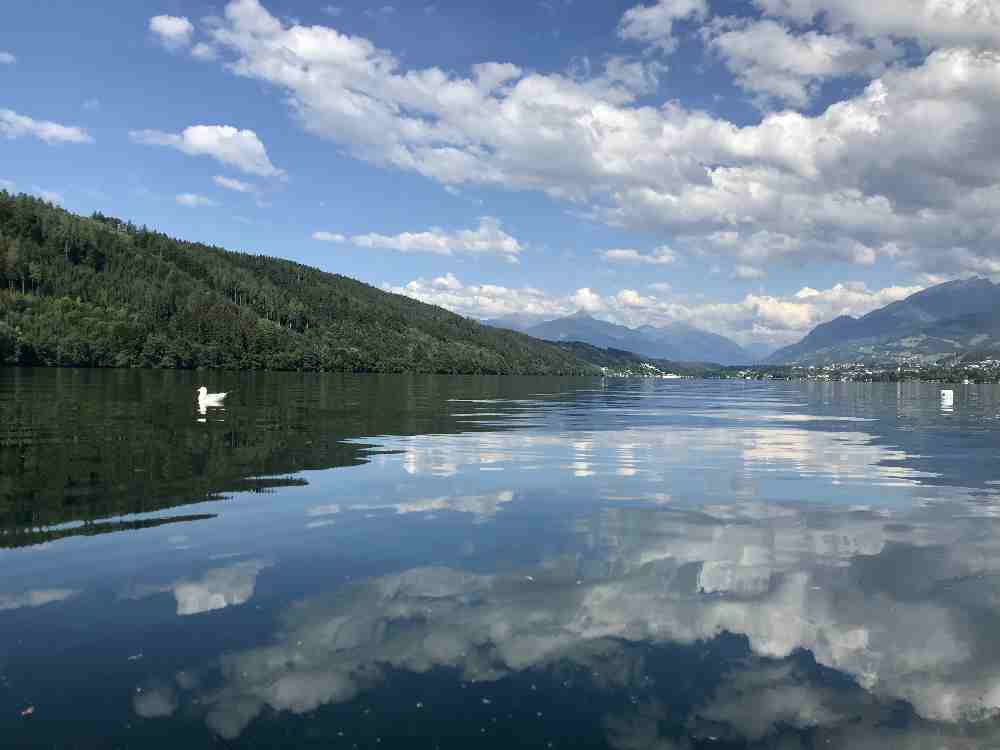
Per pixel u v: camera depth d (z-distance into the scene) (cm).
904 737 708
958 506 1870
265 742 673
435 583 1160
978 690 812
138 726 702
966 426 4991
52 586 1126
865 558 1343
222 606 1041
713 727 720
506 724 718
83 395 6128
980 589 1161
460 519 1652
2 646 890
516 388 14238
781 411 7200
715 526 1608
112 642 906
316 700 763
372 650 895
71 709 735
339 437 3491
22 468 2272
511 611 1037
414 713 739
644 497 1973
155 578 1172
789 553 1375
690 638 948
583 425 4678
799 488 2156
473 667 850
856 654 908
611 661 875
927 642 945
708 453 3105
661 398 10956
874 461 2864
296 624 973
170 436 3225
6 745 659
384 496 1934
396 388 11231
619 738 694
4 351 14050
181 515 1659
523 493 2017
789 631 978
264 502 1827
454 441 3431
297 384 11094
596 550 1381
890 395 14438
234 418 4322
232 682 802
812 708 765
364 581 1166
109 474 2203
